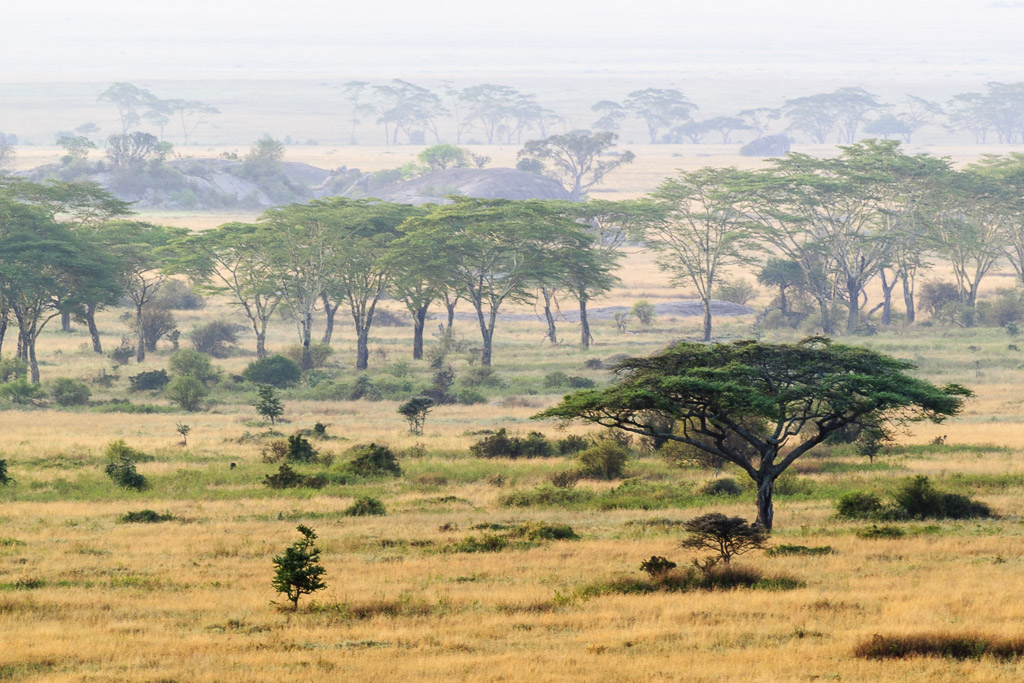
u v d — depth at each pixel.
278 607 88.31
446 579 99.50
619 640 75.25
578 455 188.12
